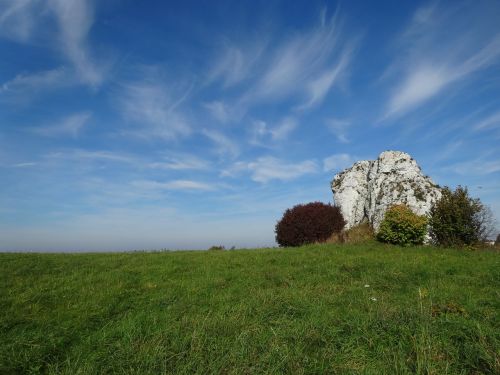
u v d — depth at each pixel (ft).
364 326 21.35
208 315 24.63
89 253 60.59
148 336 21.30
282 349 18.76
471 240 58.80
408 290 31.48
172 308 27.09
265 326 22.72
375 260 44.96
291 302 27.07
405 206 68.03
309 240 76.33
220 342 19.88
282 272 39.32
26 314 26.63
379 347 19.21
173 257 51.47
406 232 62.49
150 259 50.01
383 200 76.69
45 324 24.44
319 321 22.54
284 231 78.43
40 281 36.40
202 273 40.24
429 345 17.89
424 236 62.80
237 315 24.43
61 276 38.96
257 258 49.06
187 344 19.85
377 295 29.68
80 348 20.43
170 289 33.06
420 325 20.34
